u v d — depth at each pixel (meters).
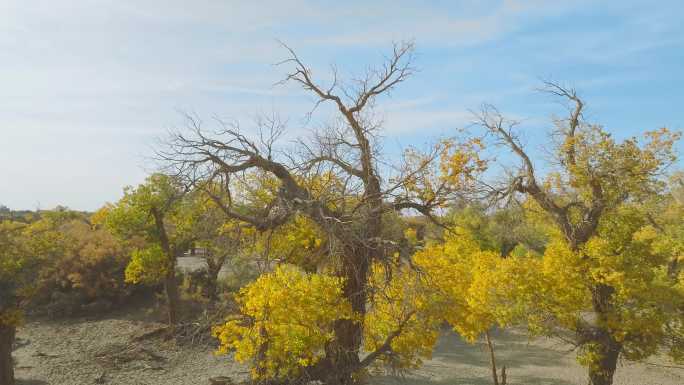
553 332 16.20
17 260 17.75
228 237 14.08
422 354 14.20
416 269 13.33
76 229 36.12
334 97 13.32
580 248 16.36
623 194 16.69
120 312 30.30
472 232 29.73
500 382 20.56
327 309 12.02
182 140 11.63
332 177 13.38
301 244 15.41
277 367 12.68
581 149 16.98
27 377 19.55
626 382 20.83
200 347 23.19
